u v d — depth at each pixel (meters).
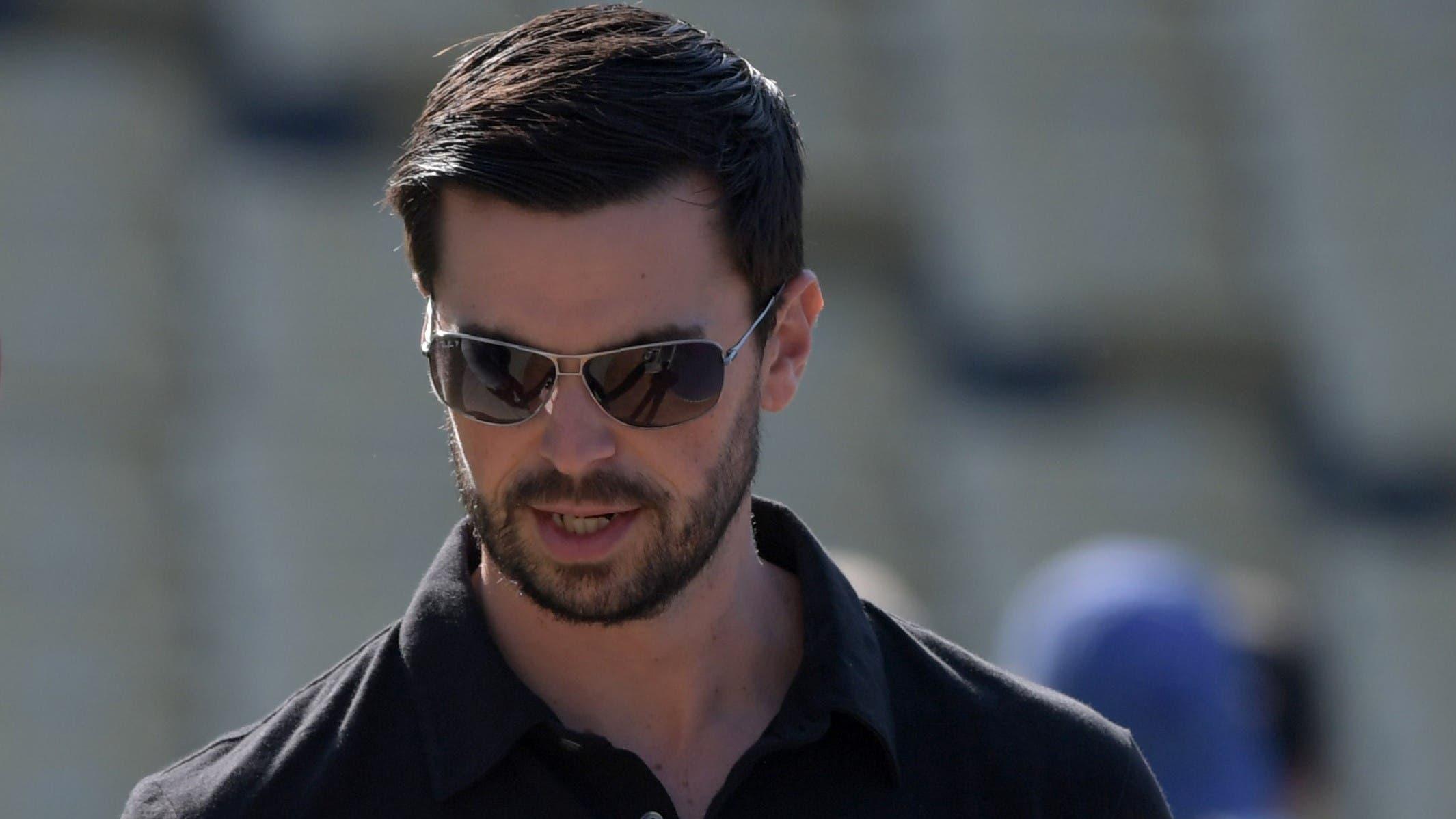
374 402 20.73
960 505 22.36
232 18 23.05
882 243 24.27
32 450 20.75
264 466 19.95
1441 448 23.50
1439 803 21.64
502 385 5.25
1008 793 5.64
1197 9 26.09
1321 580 22.80
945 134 24.55
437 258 5.42
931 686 5.83
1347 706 22.14
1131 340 23.78
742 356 5.63
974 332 23.42
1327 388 23.83
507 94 5.25
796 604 5.97
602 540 5.28
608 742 5.13
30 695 19.55
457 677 5.27
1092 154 24.62
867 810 5.42
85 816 19.19
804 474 22.17
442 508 20.42
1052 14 25.45
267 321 20.75
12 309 21.42
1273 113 25.11
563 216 5.19
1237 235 24.91
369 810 5.15
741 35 24.69
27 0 22.89
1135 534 22.44
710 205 5.45
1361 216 24.41
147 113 22.77
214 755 5.37
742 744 5.64
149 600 20.23
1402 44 25.41
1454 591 22.83
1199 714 10.76
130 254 22.11
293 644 19.16
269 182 21.72
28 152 22.22
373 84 22.48
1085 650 10.96
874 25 25.62
